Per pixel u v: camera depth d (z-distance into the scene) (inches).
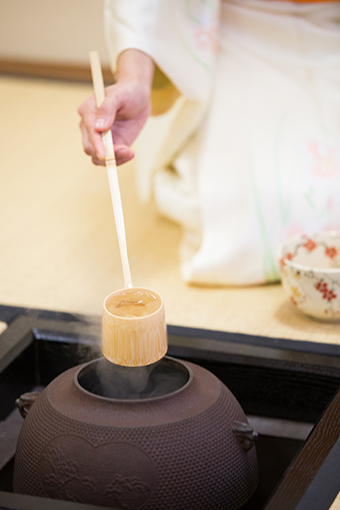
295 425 55.5
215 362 55.4
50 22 174.9
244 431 45.0
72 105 159.2
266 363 54.7
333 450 45.3
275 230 70.9
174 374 48.0
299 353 55.3
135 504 43.1
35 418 45.5
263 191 71.0
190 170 78.3
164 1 69.5
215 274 71.1
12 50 180.5
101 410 44.1
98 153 54.9
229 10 78.1
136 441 43.2
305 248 67.2
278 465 51.6
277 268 71.3
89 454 43.3
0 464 52.4
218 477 44.2
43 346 57.7
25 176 114.7
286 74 77.1
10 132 140.3
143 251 83.7
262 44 77.5
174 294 71.1
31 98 163.9
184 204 76.8
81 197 104.6
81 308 67.7
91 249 84.2
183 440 43.6
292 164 72.1
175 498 43.3
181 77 71.1
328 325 64.8
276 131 74.0
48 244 85.8
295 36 77.7
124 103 60.4
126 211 98.8
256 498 48.1
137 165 94.0
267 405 55.8
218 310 67.7
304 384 54.6
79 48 175.8
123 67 67.4
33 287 72.4
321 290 62.7
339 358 54.8
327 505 42.5
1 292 71.1
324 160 72.2
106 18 71.0
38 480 44.2
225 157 74.1
